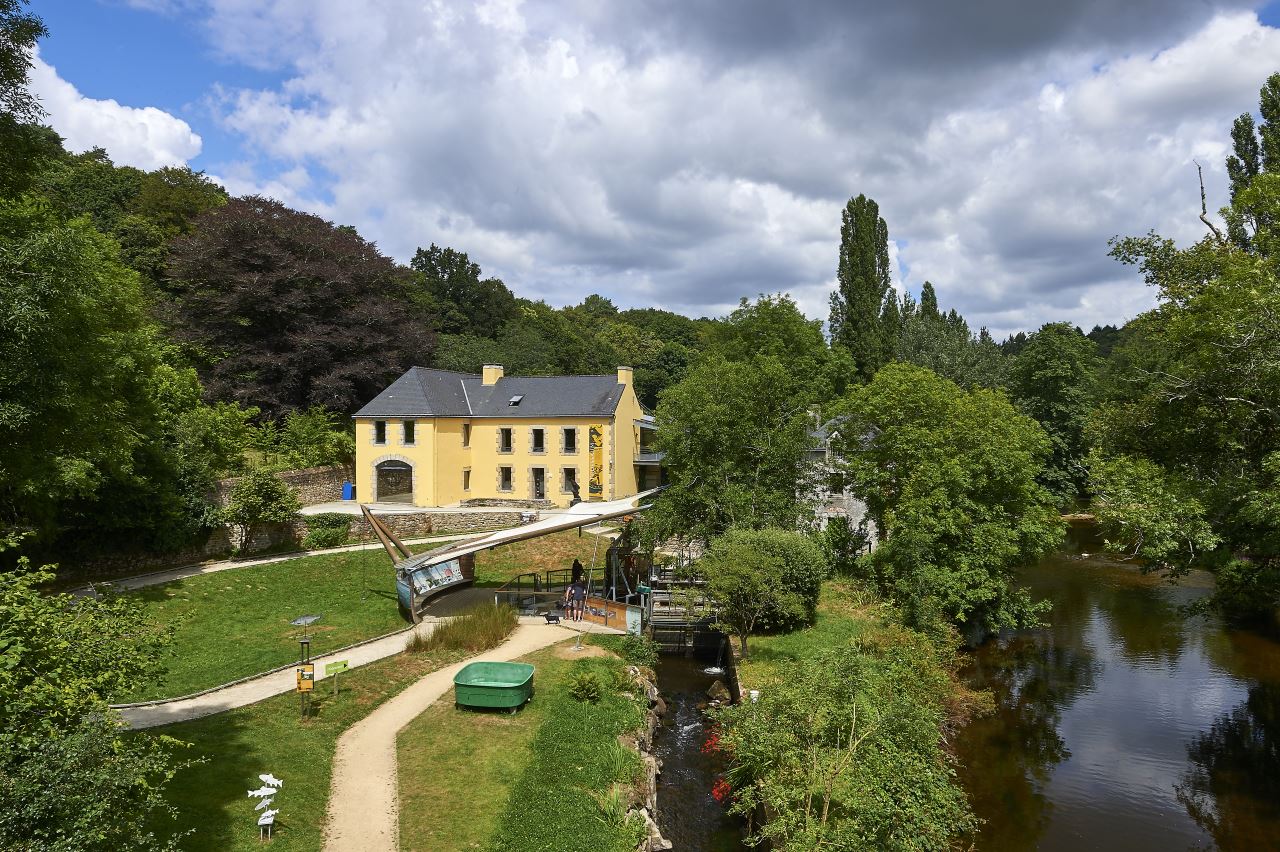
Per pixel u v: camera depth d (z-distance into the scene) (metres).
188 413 36.16
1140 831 18.16
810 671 16.33
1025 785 20.27
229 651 23.95
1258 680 27.59
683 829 17.12
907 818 13.62
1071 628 33.56
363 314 55.12
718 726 21.86
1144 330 26.33
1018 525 30.88
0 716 8.81
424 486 46.56
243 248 51.28
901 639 24.31
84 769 8.45
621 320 124.06
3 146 15.62
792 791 14.16
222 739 16.77
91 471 23.50
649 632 28.94
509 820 14.38
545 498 48.38
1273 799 19.56
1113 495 22.09
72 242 14.97
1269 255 21.19
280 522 36.16
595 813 15.40
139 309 29.98
